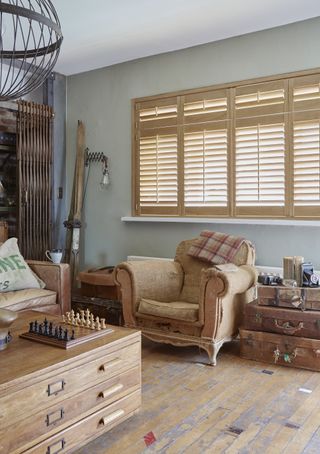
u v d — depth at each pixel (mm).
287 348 3098
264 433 2148
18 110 4594
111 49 4320
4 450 1641
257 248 3969
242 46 3984
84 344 2102
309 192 3701
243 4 3344
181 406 2441
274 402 2496
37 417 1766
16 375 1719
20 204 4602
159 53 4457
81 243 5164
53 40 4023
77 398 1942
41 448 1779
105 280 4238
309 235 3713
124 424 2232
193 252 3732
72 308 4141
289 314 3119
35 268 3695
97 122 4988
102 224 4984
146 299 3438
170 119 4422
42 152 4852
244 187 4012
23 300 3289
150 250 4621
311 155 3678
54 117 5062
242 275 3264
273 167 3863
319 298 3086
